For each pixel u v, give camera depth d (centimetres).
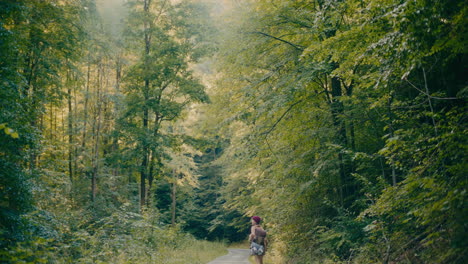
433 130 609
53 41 1370
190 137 2014
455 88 642
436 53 611
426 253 549
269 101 1107
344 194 1170
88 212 1702
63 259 765
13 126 788
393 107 735
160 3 2017
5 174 806
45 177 1251
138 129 1859
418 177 573
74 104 2384
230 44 1322
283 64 1195
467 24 452
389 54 562
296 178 1195
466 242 430
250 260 1686
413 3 461
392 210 643
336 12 827
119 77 2272
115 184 2381
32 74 1324
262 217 1490
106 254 831
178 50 1888
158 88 1978
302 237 1208
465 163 457
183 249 1769
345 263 881
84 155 2145
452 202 439
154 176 2142
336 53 784
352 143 1115
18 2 1097
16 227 719
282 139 1213
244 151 1315
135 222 1105
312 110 1197
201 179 5197
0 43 876
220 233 5031
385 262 667
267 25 1213
